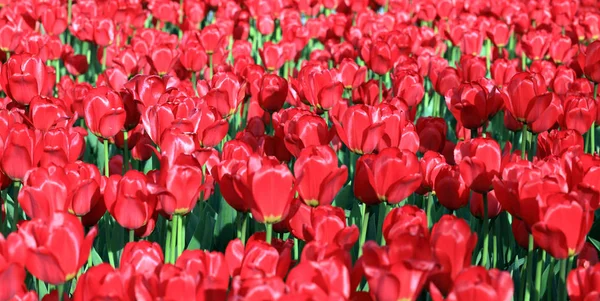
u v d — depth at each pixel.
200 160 3.97
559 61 8.12
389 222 3.07
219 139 4.46
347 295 2.51
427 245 2.56
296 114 4.58
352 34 9.34
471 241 2.75
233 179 3.18
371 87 6.64
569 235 3.04
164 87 5.10
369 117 4.29
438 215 5.09
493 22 9.96
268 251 2.79
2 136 4.13
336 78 6.69
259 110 6.30
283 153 4.75
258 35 10.40
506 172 3.63
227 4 10.89
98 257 4.30
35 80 5.36
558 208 3.00
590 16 9.52
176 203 3.42
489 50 10.05
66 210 3.47
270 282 2.34
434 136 4.99
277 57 7.83
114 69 6.43
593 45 6.07
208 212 4.91
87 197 3.54
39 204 3.40
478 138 4.04
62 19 8.88
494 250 4.34
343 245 2.93
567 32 9.71
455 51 10.84
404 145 4.53
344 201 5.36
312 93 5.70
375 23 9.58
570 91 5.96
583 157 3.94
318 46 11.38
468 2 11.68
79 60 8.23
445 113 8.20
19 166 3.92
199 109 4.39
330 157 3.47
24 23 9.01
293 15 10.16
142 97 5.06
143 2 11.93
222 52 8.02
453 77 6.48
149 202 3.51
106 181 3.76
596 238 5.24
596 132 7.30
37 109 4.84
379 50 6.59
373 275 2.52
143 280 2.52
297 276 2.45
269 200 3.16
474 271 2.47
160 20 10.52
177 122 4.23
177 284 2.43
